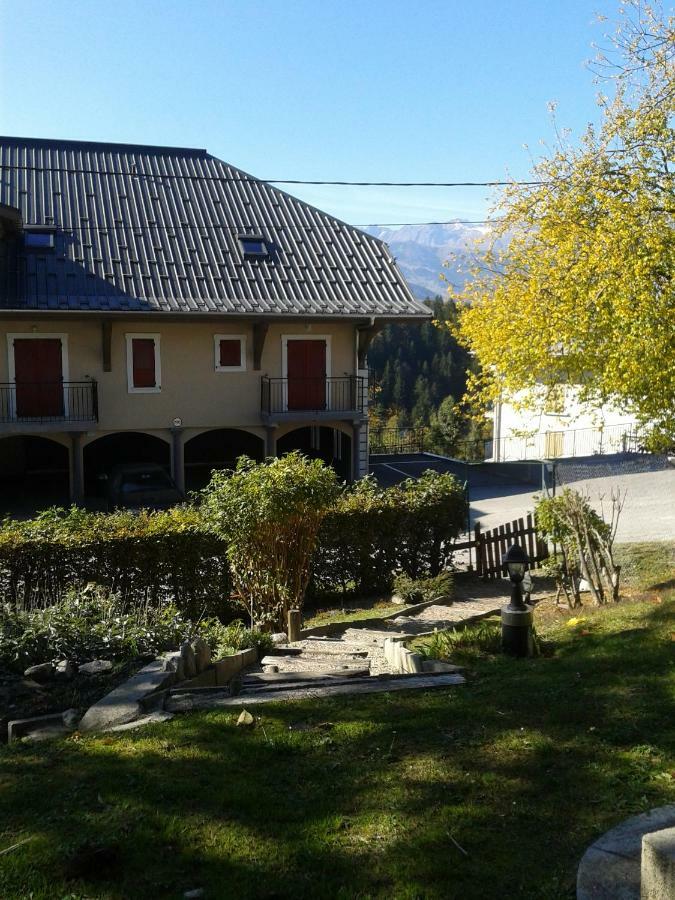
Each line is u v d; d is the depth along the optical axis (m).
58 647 6.59
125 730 5.06
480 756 4.42
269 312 21.61
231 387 23.09
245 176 26.73
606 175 13.48
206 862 3.45
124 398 22.28
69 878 3.34
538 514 11.15
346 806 3.91
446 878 3.30
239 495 9.99
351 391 24.00
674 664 5.79
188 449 25.67
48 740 4.96
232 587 11.43
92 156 25.38
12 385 21.30
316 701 5.48
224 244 23.77
